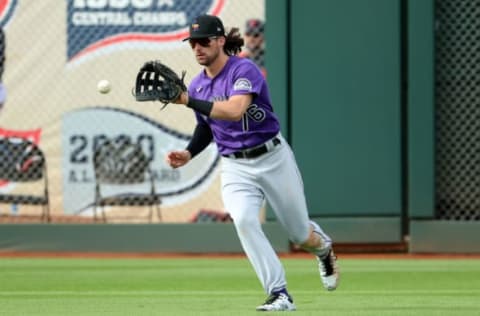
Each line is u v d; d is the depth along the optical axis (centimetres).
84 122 4366
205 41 2350
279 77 4247
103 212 4381
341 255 4294
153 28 4338
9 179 4388
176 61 4328
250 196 2431
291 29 4241
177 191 4353
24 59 4375
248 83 2338
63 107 4366
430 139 4238
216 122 2419
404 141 4269
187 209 4359
